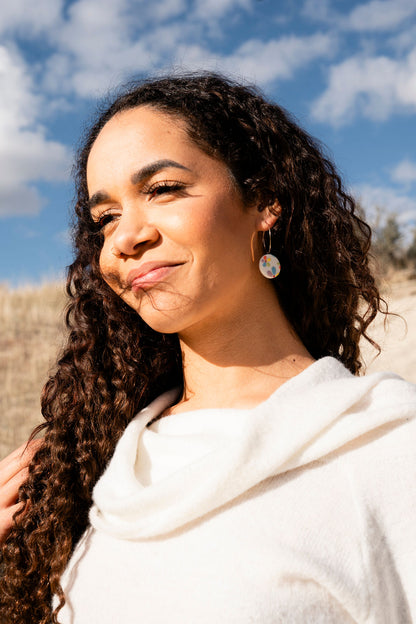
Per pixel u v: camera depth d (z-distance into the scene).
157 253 1.49
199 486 1.39
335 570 1.26
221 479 1.36
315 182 1.80
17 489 1.92
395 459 1.34
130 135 1.55
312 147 1.86
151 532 1.42
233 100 1.67
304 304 1.77
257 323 1.61
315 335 1.80
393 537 1.29
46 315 12.73
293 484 1.37
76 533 1.79
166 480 1.43
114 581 1.46
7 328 11.83
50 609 1.67
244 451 1.37
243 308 1.60
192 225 1.47
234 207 1.55
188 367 1.70
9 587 1.80
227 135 1.59
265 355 1.61
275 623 1.26
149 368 1.93
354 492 1.33
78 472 1.85
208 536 1.38
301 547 1.30
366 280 1.95
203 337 1.62
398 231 15.93
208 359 1.63
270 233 1.66
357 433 1.35
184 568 1.37
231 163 1.57
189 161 1.51
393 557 1.29
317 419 1.38
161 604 1.36
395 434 1.36
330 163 1.92
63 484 1.81
